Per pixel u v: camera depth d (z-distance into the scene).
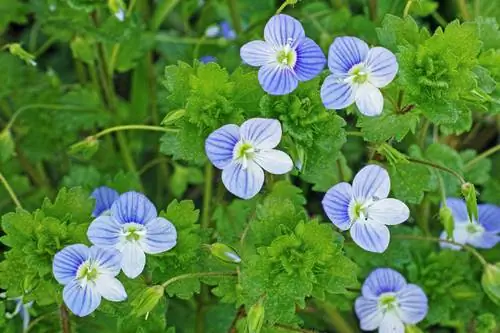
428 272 0.21
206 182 0.22
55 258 0.18
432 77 0.18
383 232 0.19
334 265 0.18
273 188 0.19
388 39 0.19
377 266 0.21
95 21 0.22
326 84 0.18
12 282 0.19
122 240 0.18
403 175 0.20
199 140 0.18
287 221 0.18
